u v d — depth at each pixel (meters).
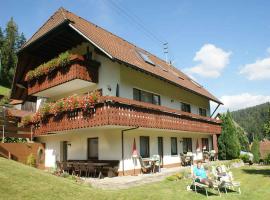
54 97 22.86
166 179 14.95
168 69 27.95
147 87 20.81
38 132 20.39
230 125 30.56
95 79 18.91
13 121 20.66
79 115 16.64
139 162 18.70
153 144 20.75
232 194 12.42
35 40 20.38
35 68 23.23
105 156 18.05
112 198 10.41
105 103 15.13
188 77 33.72
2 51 76.19
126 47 22.58
